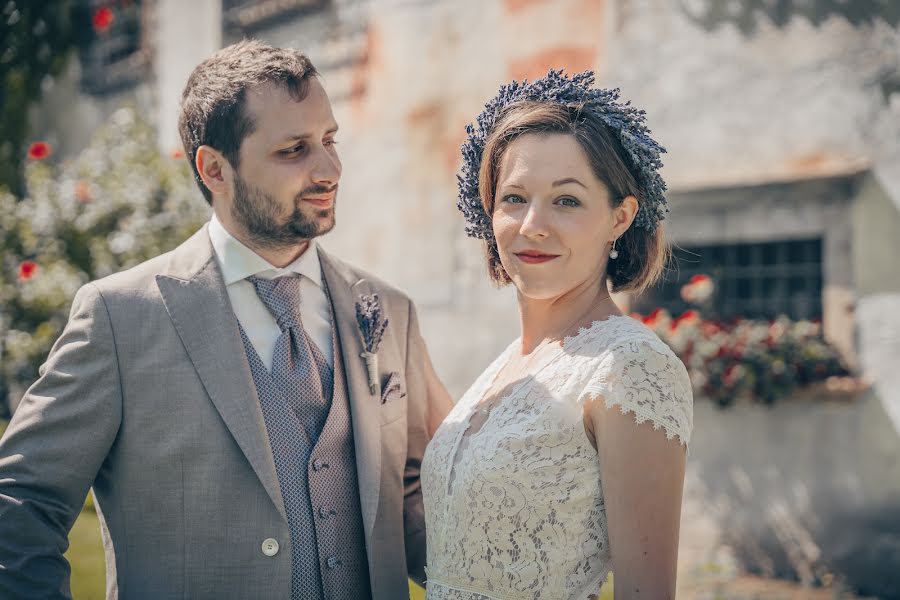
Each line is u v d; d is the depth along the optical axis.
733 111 4.71
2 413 6.52
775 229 4.71
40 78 8.29
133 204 6.14
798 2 4.50
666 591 1.64
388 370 2.20
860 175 4.39
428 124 5.72
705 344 4.68
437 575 1.89
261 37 6.72
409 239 5.80
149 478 1.89
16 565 1.75
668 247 2.12
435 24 5.69
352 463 2.07
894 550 4.21
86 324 1.90
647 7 4.95
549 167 1.80
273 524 1.90
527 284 1.85
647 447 1.65
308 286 2.16
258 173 1.94
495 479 1.76
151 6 7.55
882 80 4.28
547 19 5.23
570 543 1.73
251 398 1.93
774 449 4.58
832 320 4.52
